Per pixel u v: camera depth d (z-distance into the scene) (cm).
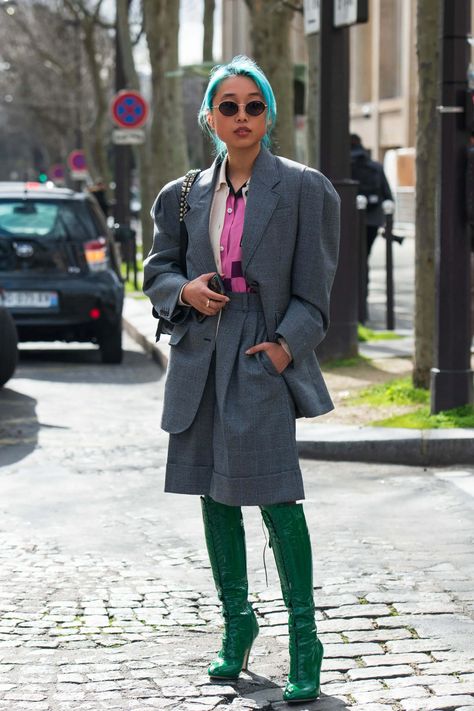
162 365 2439
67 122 11550
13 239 2473
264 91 773
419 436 1497
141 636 903
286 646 877
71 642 890
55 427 1767
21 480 1429
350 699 777
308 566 784
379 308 3188
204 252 781
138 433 1723
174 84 4772
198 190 793
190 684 808
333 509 1270
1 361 2084
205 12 5109
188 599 989
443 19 1572
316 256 777
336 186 2158
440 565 1064
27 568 1073
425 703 766
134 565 1084
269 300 773
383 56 8088
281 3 2798
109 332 2497
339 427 1566
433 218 1792
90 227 2520
